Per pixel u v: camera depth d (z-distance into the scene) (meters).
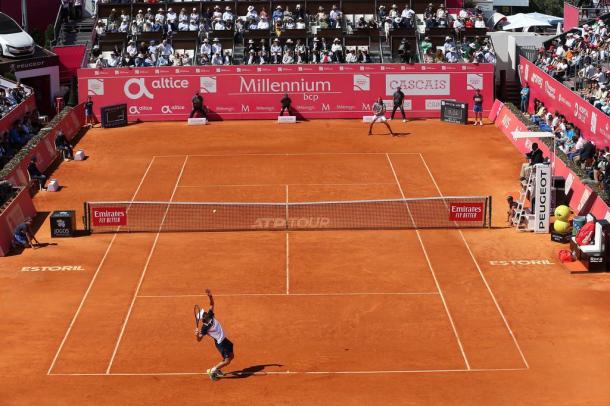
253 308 37.19
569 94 59.28
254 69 67.81
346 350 33.69
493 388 30.92
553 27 89.44
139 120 68.38
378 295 38.38
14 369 32.41
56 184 52.75
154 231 45.75
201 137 63.75
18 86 63.72
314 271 40.84
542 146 56.00
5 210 44.22
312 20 74.38
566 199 49.09
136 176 55.09
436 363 32.66
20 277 40.44
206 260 42.16
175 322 36.00
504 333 34.97
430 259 42.09
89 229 45.81
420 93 68.06
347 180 53.81
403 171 55.50
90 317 36.53
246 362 32.81
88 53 72.56
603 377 31.67
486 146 60.78
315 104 68.38
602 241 40.41
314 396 30.42
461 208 46.06
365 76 68.00
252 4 75.00
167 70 67.81
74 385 31.31
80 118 66.56
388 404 29.88
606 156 50.03
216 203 45.88
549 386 31.08
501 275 40.38
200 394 30.58
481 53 69.31
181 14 73.62
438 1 75.75
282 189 52.28
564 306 37.28
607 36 67.94
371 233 45.28
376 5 75.06
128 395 30.58
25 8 77.88
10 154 56.75
